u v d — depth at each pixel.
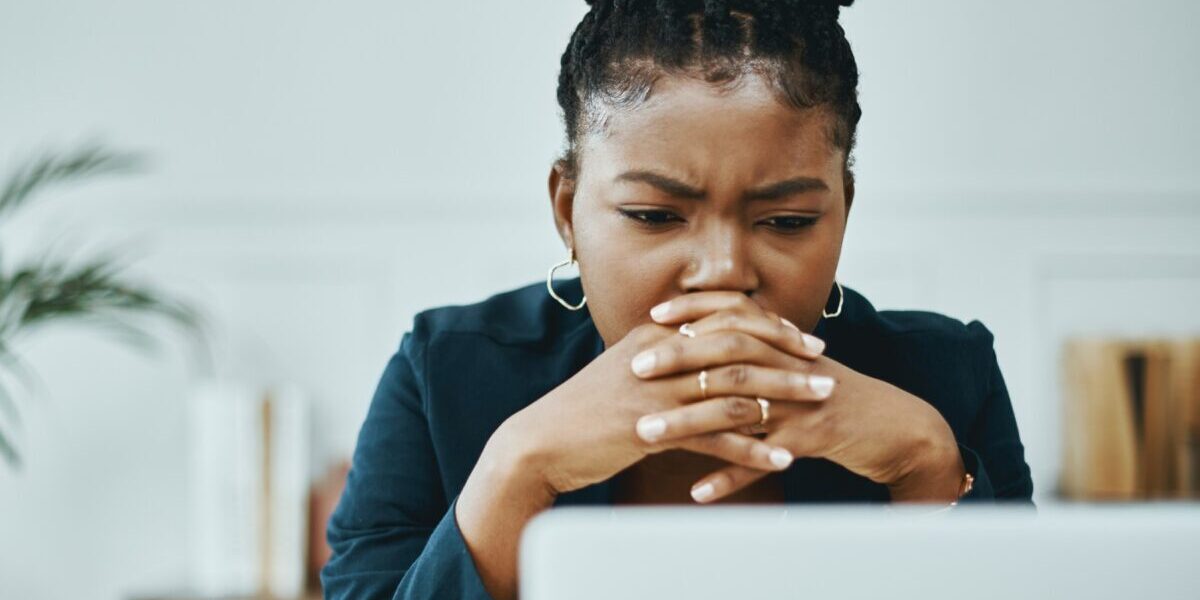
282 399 2.11
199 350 2.43
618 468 0.73
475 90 2.43
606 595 0.40
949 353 0.93
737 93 0.69
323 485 2.17
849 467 0.75
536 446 0.72
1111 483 2.03
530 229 2.42
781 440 0.73
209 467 2.11
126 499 2.45
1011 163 2.35
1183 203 2.34
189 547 2.44
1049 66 2.35
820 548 0.39
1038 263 2.35
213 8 2.45
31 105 2.48
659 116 0.69
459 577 0.72
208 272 2.44
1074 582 0.39
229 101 2.45
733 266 0.71
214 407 2.11
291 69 2.45
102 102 2.47
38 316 2.09
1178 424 2.01
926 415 0.75
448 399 0.91
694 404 0.71
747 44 0.69
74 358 2.45
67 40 2.47
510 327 0.95
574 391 0.73
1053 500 2.19
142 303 2.14
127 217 2.45
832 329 0.91
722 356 0.71
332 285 2.43
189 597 2.08
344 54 2.44
